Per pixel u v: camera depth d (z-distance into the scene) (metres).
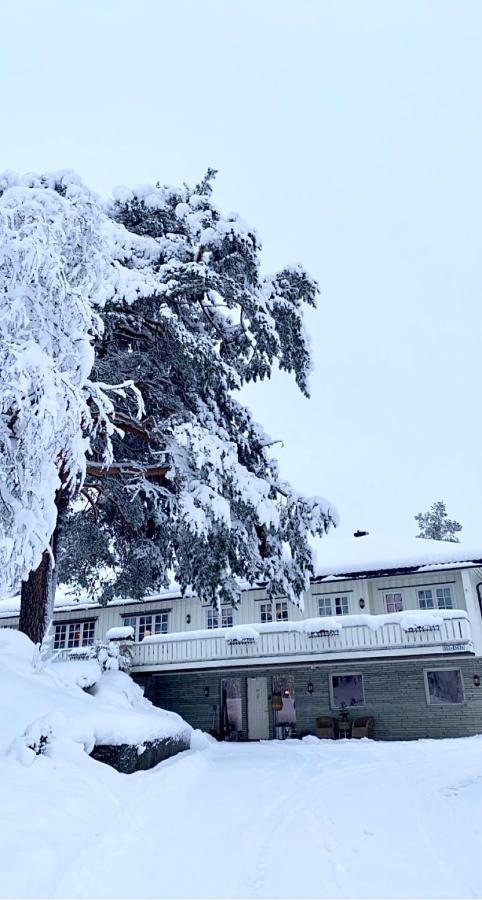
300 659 22.67
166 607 28.05
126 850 6.29
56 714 8.85
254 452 17.59
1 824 5.74
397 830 7.39
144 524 17.70
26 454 8.31
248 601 27.11
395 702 23.00
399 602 25.23
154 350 15.49
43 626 14.20
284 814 8.23
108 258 10.36
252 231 15.56
